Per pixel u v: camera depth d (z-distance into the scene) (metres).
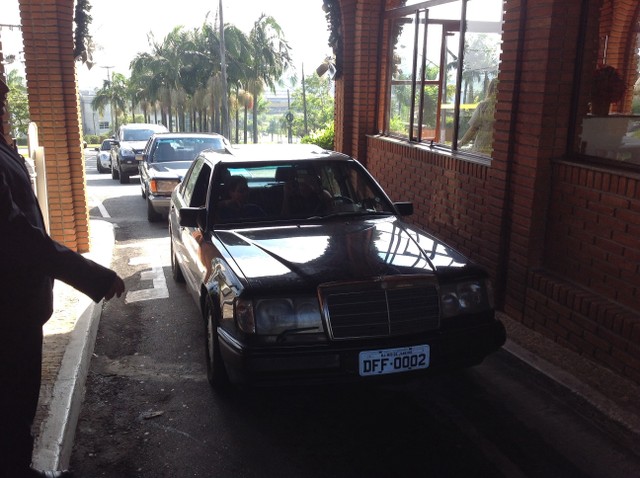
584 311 4.93
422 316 4.01
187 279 6.11
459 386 4.67
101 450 3.93
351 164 5.81
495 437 3.97
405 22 9.11
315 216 5.36
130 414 4.40
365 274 4.05
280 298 3.92
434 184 7.73
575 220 5.23
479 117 7.00
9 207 2.31
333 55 10.57
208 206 5.31
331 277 4.01
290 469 3.66
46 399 4.17
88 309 6.18
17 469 2.60
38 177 6.91
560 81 5.30
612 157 5.04
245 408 4.45
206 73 60.19
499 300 6.13
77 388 4.48
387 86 9.94
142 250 9.81
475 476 3.55
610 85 5.03
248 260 4.38
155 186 12.02
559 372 4.63
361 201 5.59
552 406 4.35
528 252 5.63
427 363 3.98
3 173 2.38
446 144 7.94
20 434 2.57
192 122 70.25
